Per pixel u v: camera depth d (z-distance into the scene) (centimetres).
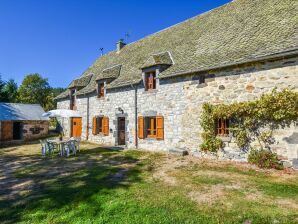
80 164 1198
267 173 906
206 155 1220
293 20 1053
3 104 2511
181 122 1357
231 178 859
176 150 1330
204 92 1234
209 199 671
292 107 909
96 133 2100
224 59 1126
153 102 1538
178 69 1349
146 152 1455
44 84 5472
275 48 942
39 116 2520
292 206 607
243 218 557
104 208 653
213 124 1187
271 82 979
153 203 659
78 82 2398
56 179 935
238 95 1089
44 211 652
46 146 1564
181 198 685
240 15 1414
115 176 943
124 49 2402
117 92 1845
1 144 2117
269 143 984
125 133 1747
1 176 1010
